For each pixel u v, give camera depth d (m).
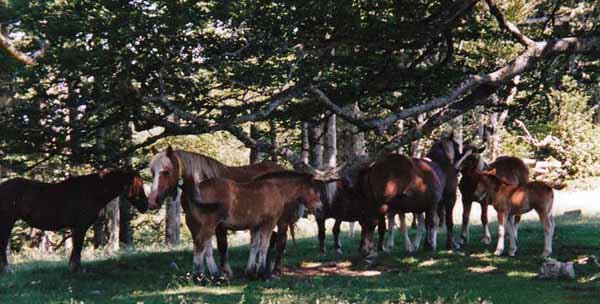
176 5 12.28
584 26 14.07
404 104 15.56
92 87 13.59
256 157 25.27
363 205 15.43
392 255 15.75
